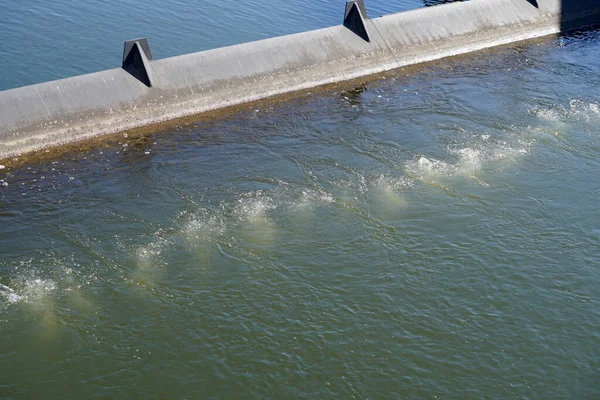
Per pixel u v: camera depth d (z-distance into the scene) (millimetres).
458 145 23922
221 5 35625
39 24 31797
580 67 30562
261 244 18828
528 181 22172
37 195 20469
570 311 17125
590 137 24891
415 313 16781
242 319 16359
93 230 19125
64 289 17078
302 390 14672
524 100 27234
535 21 33938
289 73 27266
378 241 19156
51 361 15133
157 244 18688
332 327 16250
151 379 14781
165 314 16422
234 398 14430
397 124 25156
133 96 24438
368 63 28938
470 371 15328
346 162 22688
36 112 22875
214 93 25688
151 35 31562
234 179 21562
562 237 19703
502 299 17359
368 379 15000
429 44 30641
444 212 20484
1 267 17641
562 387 15094
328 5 36750
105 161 22297
